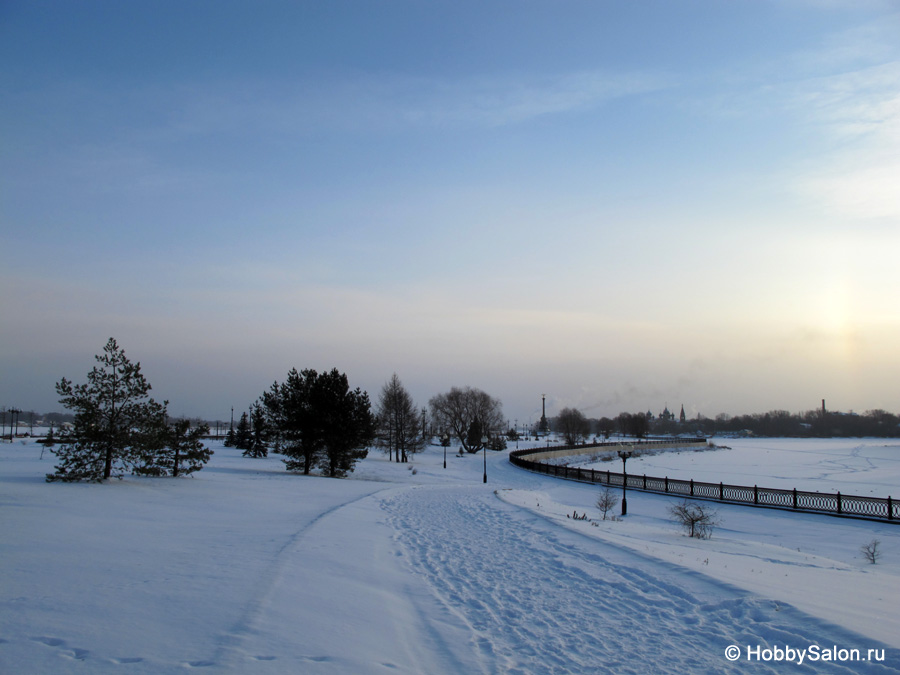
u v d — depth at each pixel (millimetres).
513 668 6895
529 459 75500
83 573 9844
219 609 8273
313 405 44688
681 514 24406
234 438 84625
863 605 9250
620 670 6812
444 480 51531
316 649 7086
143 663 6199
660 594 10031
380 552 14125
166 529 15383
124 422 26828
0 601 7961
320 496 28156
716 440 199375
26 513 15781
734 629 8094
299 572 10938
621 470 69688
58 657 6203
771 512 30578
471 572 12281
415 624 8656
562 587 10891
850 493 41312
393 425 75562
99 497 20891
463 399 106062
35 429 161500
